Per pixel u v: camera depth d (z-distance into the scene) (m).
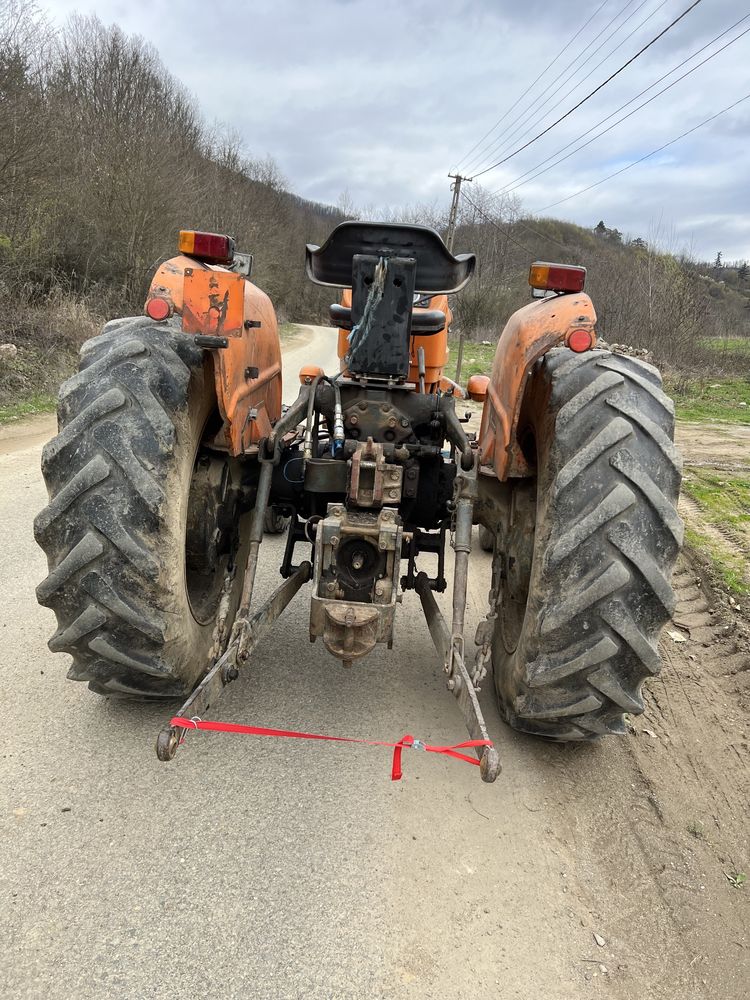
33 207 14.90
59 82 20.39
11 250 14.19
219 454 2.95
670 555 2.28
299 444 3.65
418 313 4.43
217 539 2.93
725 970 2.02
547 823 2.55
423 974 1.92
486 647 2.72
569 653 2.33
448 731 3.04
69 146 17.53
